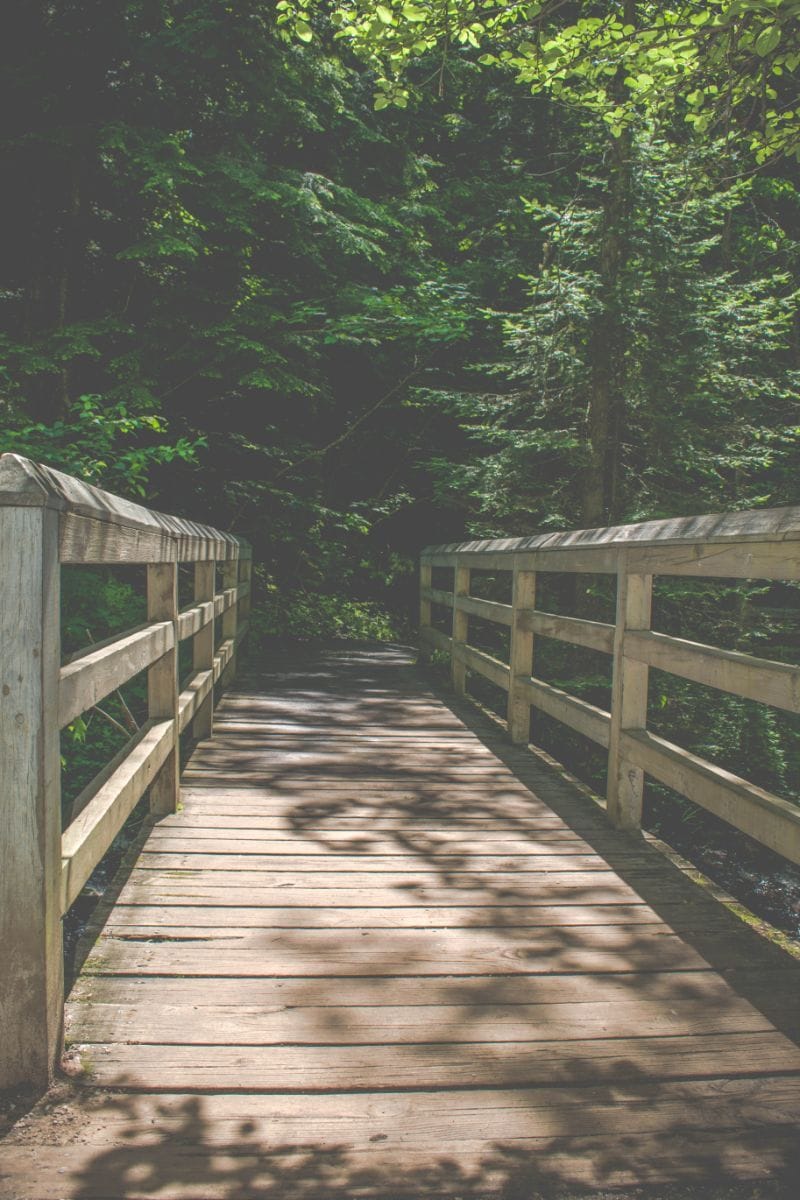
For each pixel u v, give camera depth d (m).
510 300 11.25
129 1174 1.73
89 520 2.27
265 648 10.34
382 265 10.54
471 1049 2.19
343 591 13.17
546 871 3.43
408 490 12.73
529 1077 2.08
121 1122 1.88
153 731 3.58
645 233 8.23
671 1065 2.14
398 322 9.93
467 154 12.54
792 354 11.37
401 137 11.48
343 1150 1.82
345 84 9.90
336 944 2.75
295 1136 1.86
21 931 1.94
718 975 2.61
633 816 3.96
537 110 11.48
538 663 8.35
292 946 2.72
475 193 11.89
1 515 1.86
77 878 2.19
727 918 3.01
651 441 8.66
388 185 11.67
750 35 5.23
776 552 2.69
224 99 9.24
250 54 8.73
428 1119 1.93
